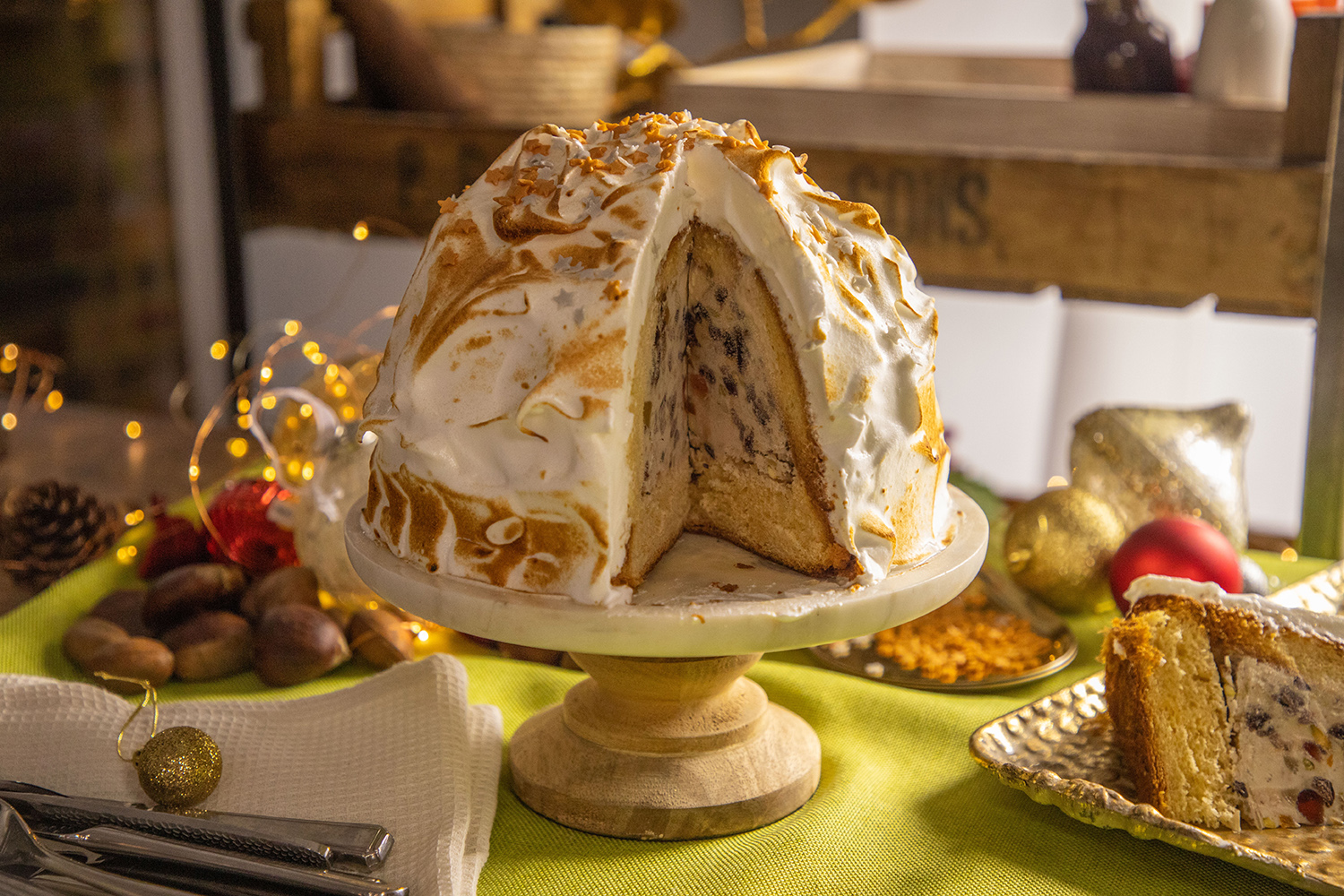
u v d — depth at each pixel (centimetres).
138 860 85
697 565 94
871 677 104
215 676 104
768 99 160
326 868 85
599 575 87
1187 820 90
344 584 107
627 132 95
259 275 208
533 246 89
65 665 105
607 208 89
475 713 96
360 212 162
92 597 112
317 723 94
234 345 195
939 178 144
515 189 92
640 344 89
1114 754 93
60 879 83
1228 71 148
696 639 86
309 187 164
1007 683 102
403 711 93
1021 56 194
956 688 102
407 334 92
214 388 213
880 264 93
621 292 87
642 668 91
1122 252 140
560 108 165
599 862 89
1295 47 133
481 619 87
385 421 90
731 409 95
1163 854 89
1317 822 90
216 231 206
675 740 92
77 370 195
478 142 156
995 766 90
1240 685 91
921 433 93
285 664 102
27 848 84
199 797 90
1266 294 136
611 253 88
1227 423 117
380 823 89
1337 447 130
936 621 110
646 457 91
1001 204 142
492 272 90
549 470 87
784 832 90
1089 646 108
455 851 86
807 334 90
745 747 92
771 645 87
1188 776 90
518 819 92
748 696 95
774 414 93
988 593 112
